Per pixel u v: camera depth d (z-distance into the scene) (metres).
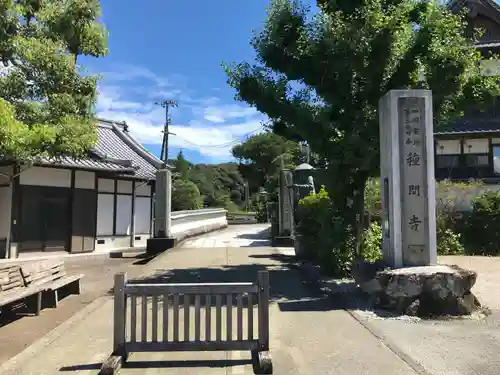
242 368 4.55
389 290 6.78
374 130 9.18
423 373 4.33
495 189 16.88
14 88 8.11
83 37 8.94
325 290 8.45
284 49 9.80
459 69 8.67
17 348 5.48
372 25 8.80
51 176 16.89
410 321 6.24
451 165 21.88
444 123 10.15
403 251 7.35
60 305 7.95
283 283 9.21
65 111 8.66
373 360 4.71
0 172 15.04
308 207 12.64
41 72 8.35
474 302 6.79
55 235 16.97
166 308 4.78
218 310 4.79
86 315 6.89
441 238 15.12
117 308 4.71
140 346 4.70
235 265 11.98
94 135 9.38
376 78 9.10
